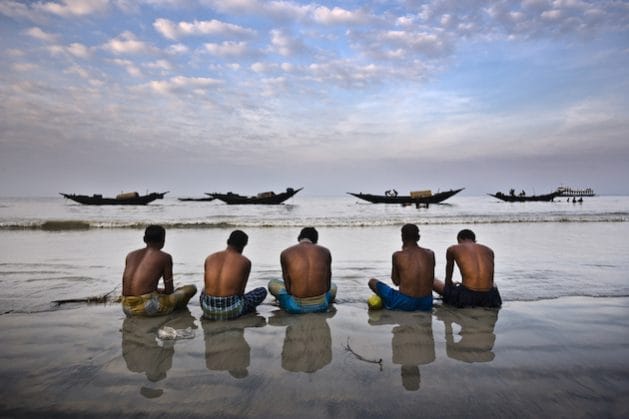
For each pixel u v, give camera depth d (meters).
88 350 3.47
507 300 5.29
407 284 4.84
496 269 7.44
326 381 2.84
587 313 4.64
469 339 3.79
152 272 4.58
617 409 2.43
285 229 16.28
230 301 4.48
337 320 4.47
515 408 2.45
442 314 4.69
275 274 7.12
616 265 7.87
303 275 4.73
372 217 23.45
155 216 26.02
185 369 3.07
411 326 4.23
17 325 4.16
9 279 6.44
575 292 5.71
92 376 2.92
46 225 16.48
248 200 47.59
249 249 10.34
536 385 2.77
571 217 22.00
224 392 2.67
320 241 12.18
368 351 3.48
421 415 2.36
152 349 3.52
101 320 4.38
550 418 2.33
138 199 46.19
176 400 2.55
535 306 4.98
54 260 8.40
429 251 4.94
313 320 4.47
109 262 8.16
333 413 2.38
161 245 4.82
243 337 3.88
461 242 5.31
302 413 2.38
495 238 12.80
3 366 3.10
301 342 3.73
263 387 2.75
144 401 2.53
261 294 4.93
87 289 5.76
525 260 8.53
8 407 2.45
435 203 54.88
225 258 4.62
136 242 11.64
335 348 3.56
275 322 4.40
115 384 2.79
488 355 3.36
